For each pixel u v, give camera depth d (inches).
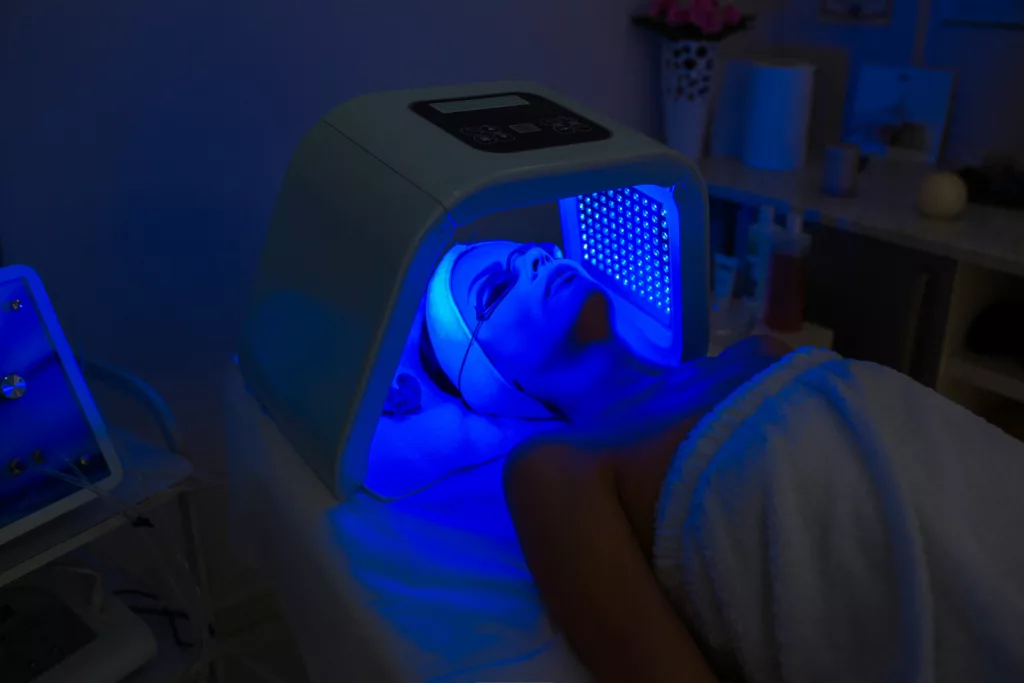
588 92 63.6
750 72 66.7
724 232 69.8
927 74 65.1
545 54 59.7
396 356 30.8
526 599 29.9
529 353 38.9
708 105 66.0
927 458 28.3
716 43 63.3
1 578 28.2
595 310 39.0
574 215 45.4
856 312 58.5
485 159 31.3
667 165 34.8
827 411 29.8
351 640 29.2
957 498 27.2
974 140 65.4
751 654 27.9
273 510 35.6
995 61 62.1
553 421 42.4
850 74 71.2
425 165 31.2
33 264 43.4
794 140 66.6
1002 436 30.0
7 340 29.1
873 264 56.2
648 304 43.3
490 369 39.6
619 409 35.3
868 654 26.4
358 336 30.5
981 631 24.7
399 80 53.2
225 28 45.6
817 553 27.1
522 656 27.1
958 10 63.2
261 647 56.2
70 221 43.9
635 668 25.5
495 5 55.6
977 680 25.0
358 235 31.5
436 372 41.9
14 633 33.8
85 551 43.1
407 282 29.3
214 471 53.4
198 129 46.6
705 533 28.1
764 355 38.7
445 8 53.4
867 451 27.7
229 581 55.9
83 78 42.1
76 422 30.9
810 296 61.5
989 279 54.3
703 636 29.1
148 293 47.8
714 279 63.2
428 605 29.2
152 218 46.6
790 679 26.9
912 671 24.2
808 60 74.0
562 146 33.3
